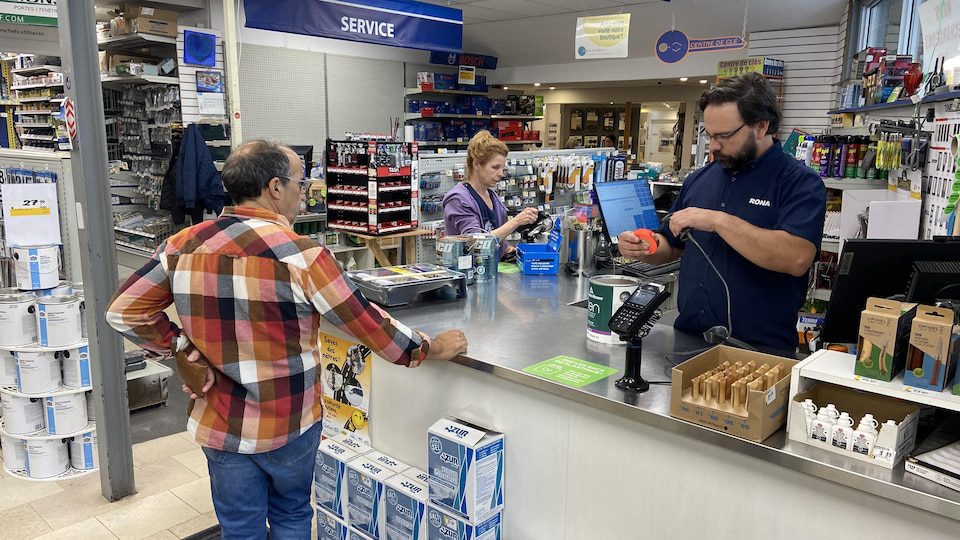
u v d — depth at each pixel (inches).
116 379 118.2
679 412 61.8
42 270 128.3
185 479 129.0
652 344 84.8
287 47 342.3
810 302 171.2
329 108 370.0
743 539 61.9
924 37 122.0
